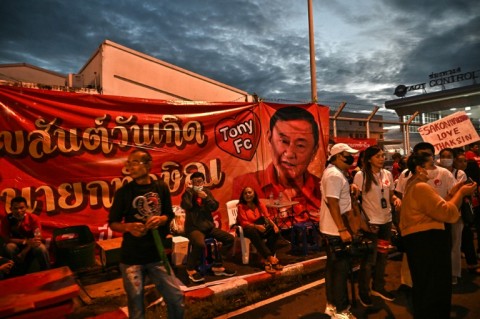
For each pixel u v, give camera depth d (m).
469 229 4.90
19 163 4.91
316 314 3.99
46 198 5.07
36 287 2.60
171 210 3.10
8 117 4.85
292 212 7.37
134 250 2.87
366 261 3.93
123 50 7.08
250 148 6.94
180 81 8.03
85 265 4.83
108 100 5.59
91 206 5.39
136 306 2.82
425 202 2.96
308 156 7.73
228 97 8.98
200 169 6.36
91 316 3.92
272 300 4.46
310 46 9.73
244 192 5.65
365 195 4.23
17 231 4.55
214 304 4.23
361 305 4.12
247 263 5.62
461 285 4.54
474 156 8.27
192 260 4.80
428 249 3.00
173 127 6.11
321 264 5.65
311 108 7.83
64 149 5.21
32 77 11.29
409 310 3.97
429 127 5.93
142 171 2.92
